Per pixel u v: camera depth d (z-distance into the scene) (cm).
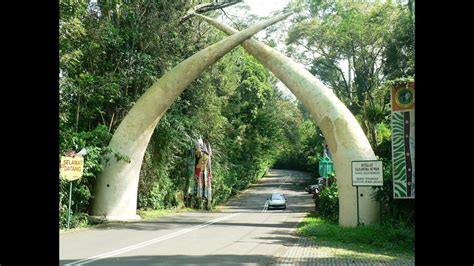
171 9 2927
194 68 2609
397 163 1473
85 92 2395
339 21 4025
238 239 1602
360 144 2064
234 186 5975
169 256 1173
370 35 3916
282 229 2039
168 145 3127
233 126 5406
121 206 2527
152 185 3150
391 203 1755
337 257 1194
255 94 5828
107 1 2516
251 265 1045
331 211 2422
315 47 4300
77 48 2270
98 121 2767
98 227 2084
